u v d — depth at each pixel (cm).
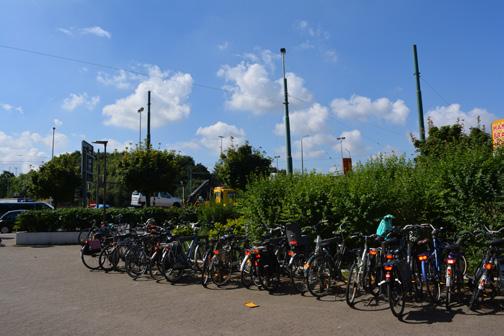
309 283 745
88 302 729
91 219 1873
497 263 629
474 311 626
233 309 676
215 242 902
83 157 2153
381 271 654
